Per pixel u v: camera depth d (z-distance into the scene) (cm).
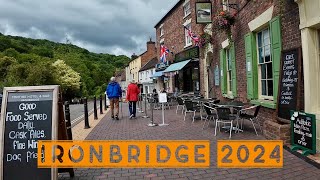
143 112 1523
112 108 1302
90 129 999
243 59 977
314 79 579
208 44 1496
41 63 4166
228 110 750
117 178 478
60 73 4594
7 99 427
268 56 816
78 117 1546
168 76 2602
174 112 1465
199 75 1786
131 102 1288
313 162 496
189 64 1973
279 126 619
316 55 580
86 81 6750
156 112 1512
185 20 2066
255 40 877
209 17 1333
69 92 4781
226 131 815
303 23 583
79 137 840
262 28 831
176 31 2295
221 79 1258
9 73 4128
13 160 408
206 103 1009
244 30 952
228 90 1220
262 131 779
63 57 7981
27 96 428
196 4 1334
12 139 413
